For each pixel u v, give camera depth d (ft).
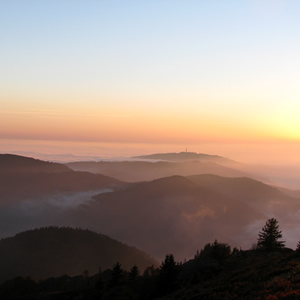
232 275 95.66
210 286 90.94
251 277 84.38
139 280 158.30
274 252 143.13
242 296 70.18
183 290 100.37
